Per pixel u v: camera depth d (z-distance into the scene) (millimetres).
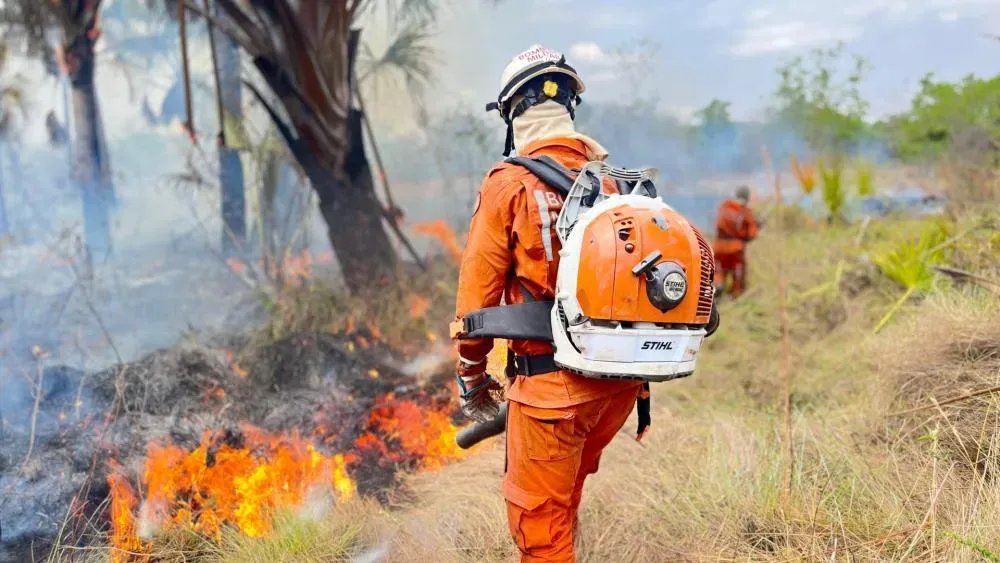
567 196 1834
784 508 2562
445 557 2604
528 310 1875
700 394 4480
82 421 3285
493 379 2117
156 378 3627
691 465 3080
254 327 5293
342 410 3852
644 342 1742
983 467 2590
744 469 2957
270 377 4141
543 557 1922
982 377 2936
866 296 5539
